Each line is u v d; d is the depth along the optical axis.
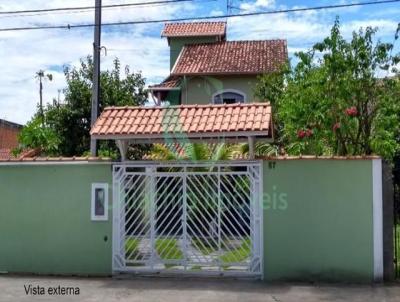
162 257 10.98
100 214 11.19
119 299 9.11
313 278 10.44
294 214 10.55
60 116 21.55
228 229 10.80
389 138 12.47
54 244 11.35
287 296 9.24
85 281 10.58
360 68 13.11
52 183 11.41
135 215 11.12
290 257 10.53
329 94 12.95
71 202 11.32
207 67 23.53
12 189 11.56
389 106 12.76
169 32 28.44
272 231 10.60
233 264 10.69
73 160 11.26
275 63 22.50
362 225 10.34
